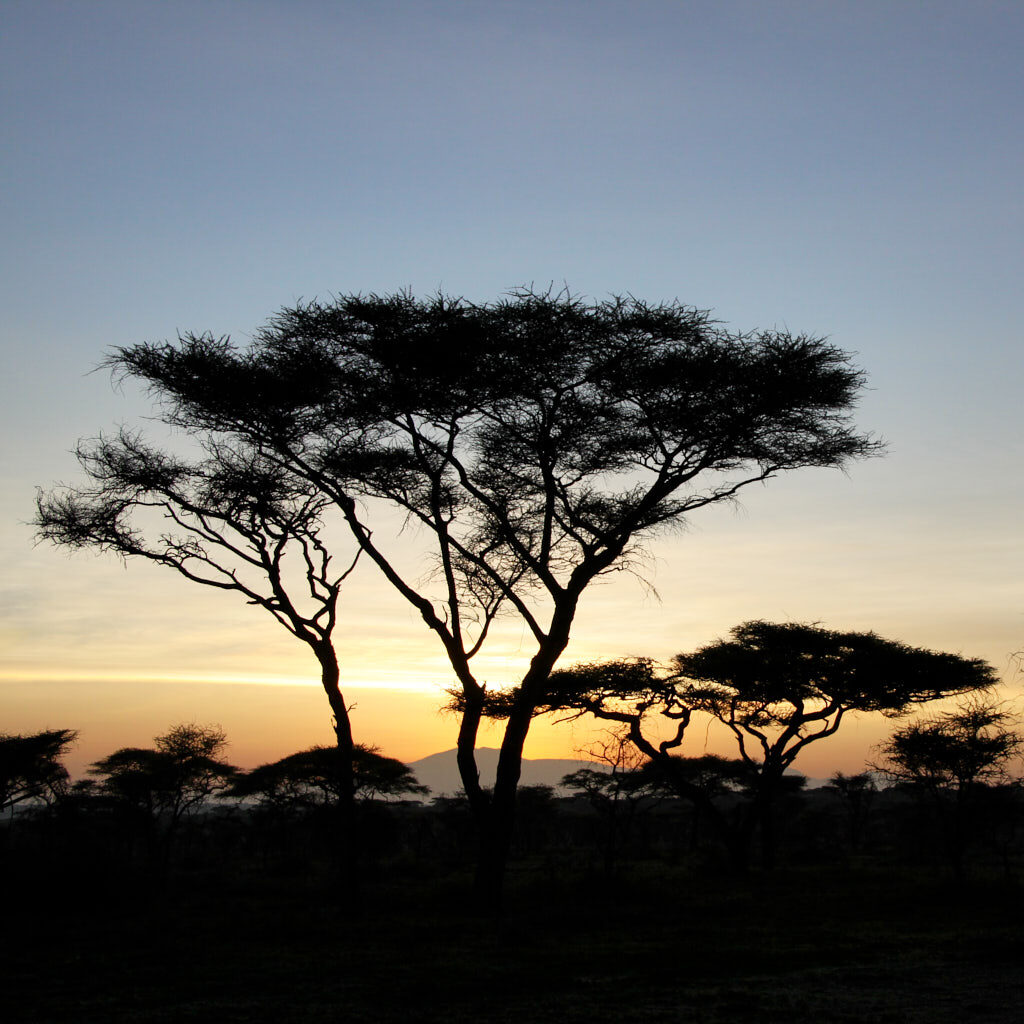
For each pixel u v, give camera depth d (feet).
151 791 141.90
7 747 124.16
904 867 119.44
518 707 75.51
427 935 59.26
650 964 47.85
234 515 82.17
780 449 75.20
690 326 71.15
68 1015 37.60
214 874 115.65
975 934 56.13
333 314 72.02
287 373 73.05
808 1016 35.35
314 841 157.58
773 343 71.97
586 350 70.59
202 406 75.51
